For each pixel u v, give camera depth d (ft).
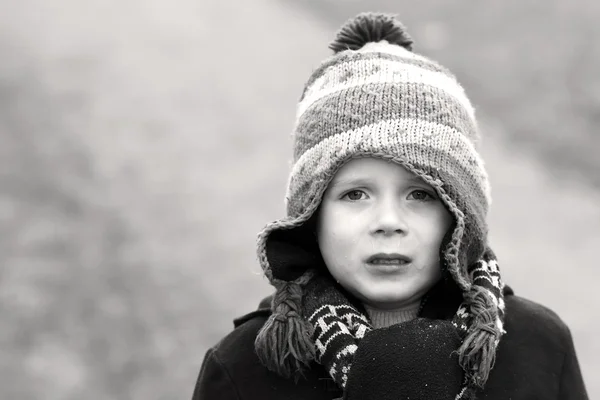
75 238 36.73
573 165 61.16
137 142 51.65
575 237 48.06
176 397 27.17
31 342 28.94
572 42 75.82
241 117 61.46
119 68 65.98
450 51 76.64
